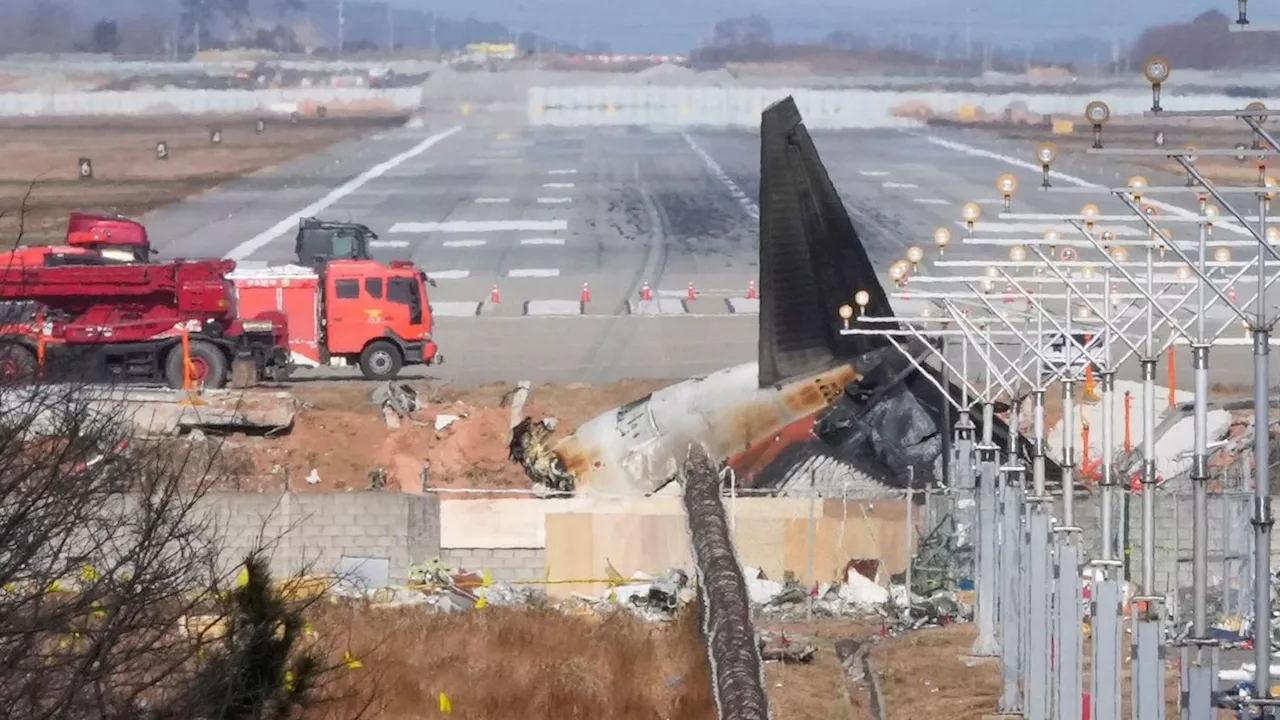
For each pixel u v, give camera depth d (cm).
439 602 10400
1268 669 5875
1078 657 6831
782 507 11600
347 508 11094
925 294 10531
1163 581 10200
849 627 10644
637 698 8369
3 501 5934
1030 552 7569
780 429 13075
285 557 10962
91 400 8312
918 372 13062
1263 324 6150
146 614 6184
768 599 11094
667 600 10600
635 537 11544
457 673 8488
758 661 7188
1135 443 13250
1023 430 13512
